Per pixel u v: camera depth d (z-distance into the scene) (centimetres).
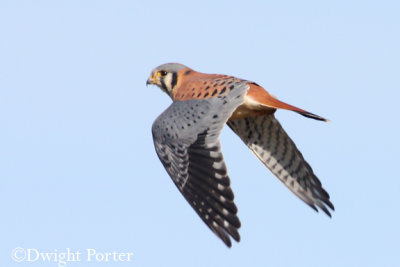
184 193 1187
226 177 1155
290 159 1354
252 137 1375
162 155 1234
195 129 1222
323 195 1340
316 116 1212
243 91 1252
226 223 1133
